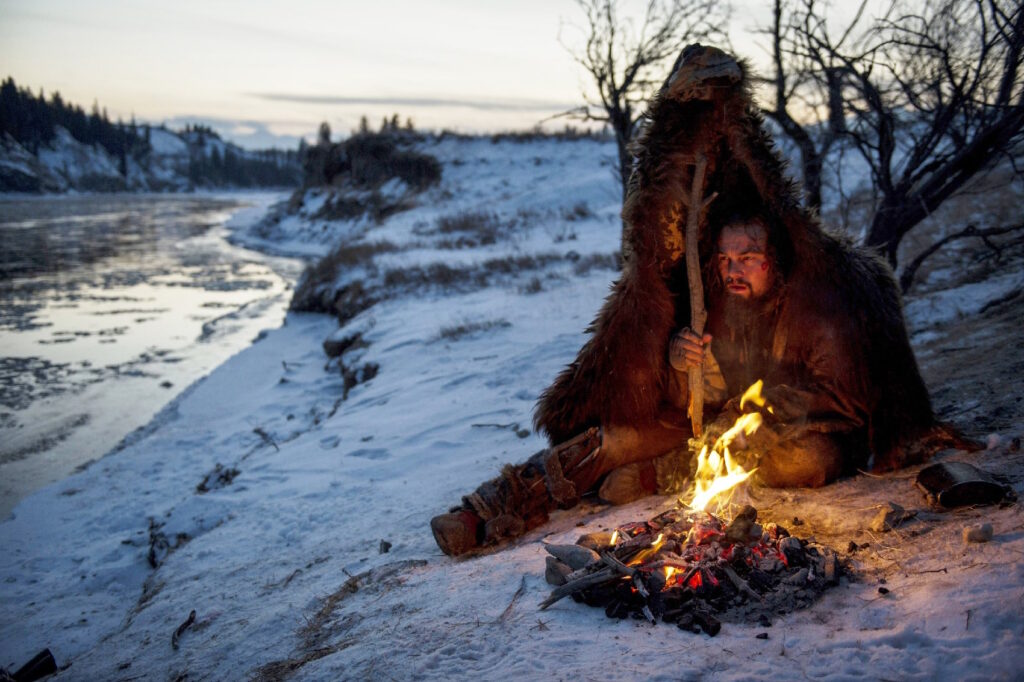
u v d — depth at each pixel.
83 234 53.50
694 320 4.55
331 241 44.28
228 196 158.50
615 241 24.17
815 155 9.60
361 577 5.19
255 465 9.36
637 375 4.86
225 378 15.23
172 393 14.63
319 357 16.41
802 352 4.68
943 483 4.08
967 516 3.92
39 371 16.36
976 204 14.12
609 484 5.15
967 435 5.12
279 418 12.32
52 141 179.75
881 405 4.67
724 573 3.63
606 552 3.86
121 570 7.51
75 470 10.97
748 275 4.57
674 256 4.73
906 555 3.67
